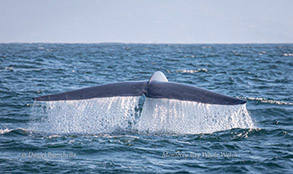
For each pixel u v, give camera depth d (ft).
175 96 130.93
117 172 114.42
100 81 338.34
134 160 124.26
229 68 454.81
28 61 549.95
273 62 540.93
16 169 115.34
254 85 310.24
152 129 143.54
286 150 134.41
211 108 128.47
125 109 139.74
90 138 142.31
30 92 269.85
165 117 141.49
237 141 143.23
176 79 352.90
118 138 142.31
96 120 136.46
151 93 131.85
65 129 142.10
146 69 446.19
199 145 137.59
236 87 300.20
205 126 144.56
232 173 114.21
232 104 126.72
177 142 139.74
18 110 206.39
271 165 119.55
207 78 358.23
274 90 283.79
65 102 128.67
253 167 118.21
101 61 579.89
